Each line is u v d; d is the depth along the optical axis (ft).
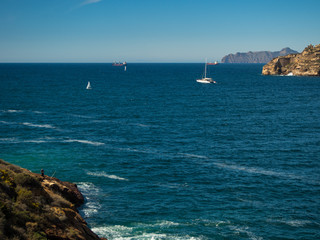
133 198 113.19
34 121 248.52
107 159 157.89
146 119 270.46
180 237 87.51
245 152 174.50
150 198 113.50
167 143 192.85
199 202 110.83
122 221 96.07
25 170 102.63
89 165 147.84
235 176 137.69
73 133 213.25
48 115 276.21
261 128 236.63
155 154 169.27
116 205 106.93
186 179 133.59
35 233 62.80
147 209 104.53
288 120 268.41
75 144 184.96
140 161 156.35
